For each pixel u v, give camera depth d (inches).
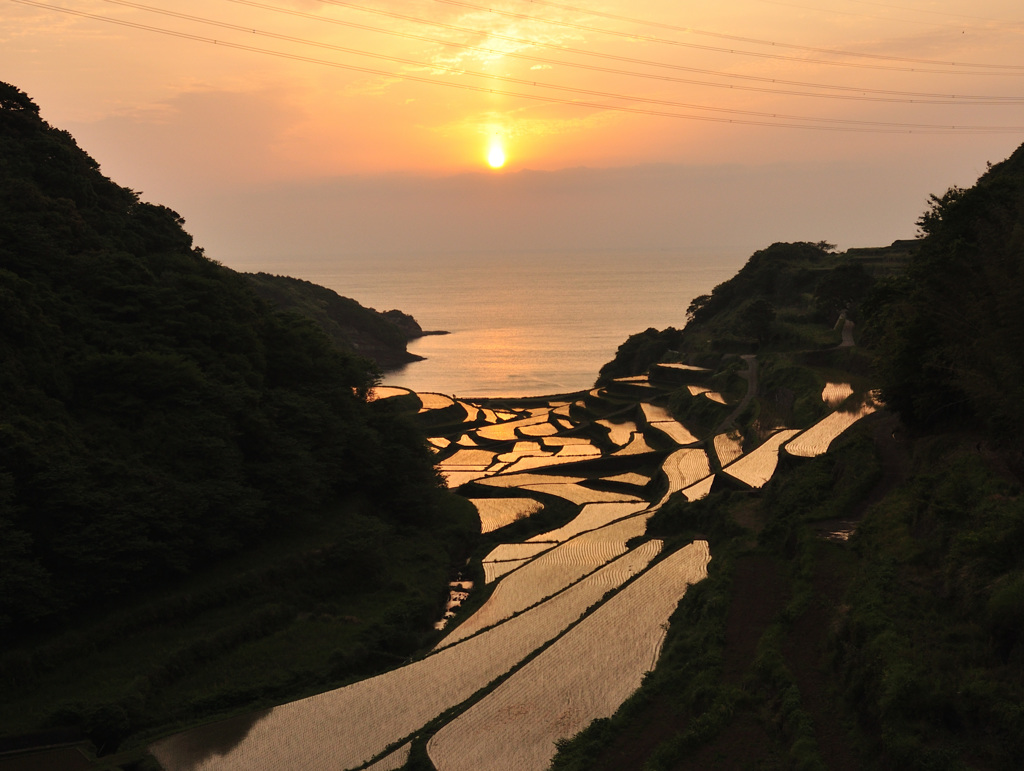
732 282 6983.3
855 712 909.8
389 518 2508.6
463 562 2422.5
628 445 3715.6
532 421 4881.9
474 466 3708.2
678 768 913.5
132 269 2172.7
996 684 792.9
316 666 1644.9
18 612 1427.2
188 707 1469.0
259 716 1402.6
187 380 1989.4
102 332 1961.1
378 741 1291.8
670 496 2588.6
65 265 2063.2
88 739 1322.6
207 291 2303.2
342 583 2022.6
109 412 1841.8
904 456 1686.8
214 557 1888.5
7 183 2143.2
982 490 1131.9
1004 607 852.0
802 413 3058.6
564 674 1333.7
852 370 3609.7
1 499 1433.3
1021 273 1181.7
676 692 1114.7
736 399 3981.3
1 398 1632.6
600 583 1878.7
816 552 1354.6
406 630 1851.6
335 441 2384.4
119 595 1656.0
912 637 933.8
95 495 1587.1
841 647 1023.0
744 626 1221.7
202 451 1881.2
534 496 3112.7
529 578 2043.6
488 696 1279.5
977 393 1223.5
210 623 1712.6
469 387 6786.4
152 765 1250.0
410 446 2773.1
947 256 1560.0
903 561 1146.7
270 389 2437.3
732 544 1712.6
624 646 1421.0
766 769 881.5
